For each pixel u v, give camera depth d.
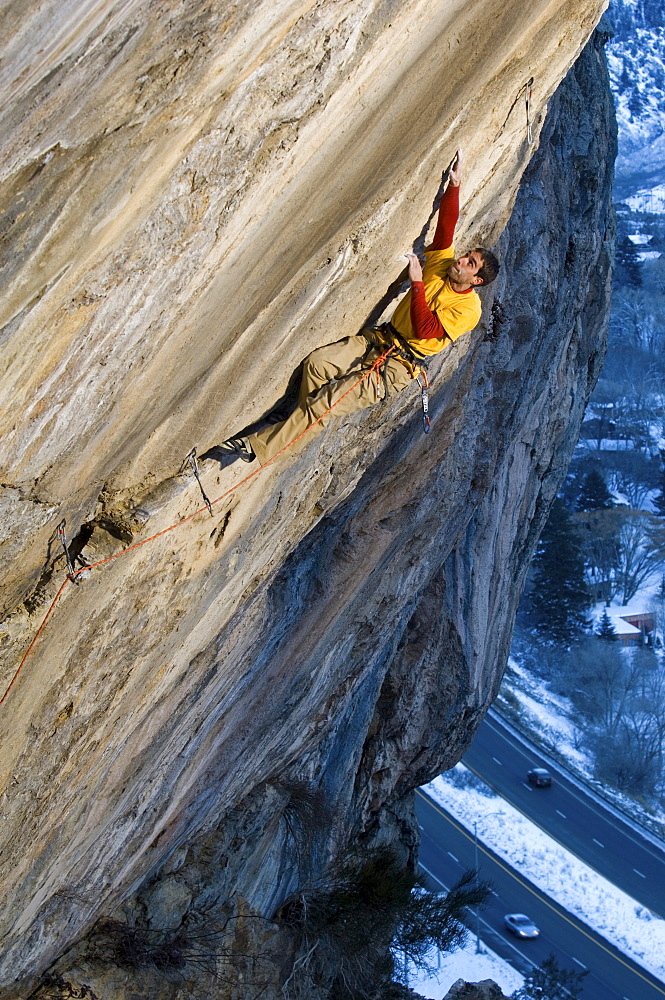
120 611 5.77
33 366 3.80
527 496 16.88
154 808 9.27
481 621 16.61
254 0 3.46
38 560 4.88
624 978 29.84
